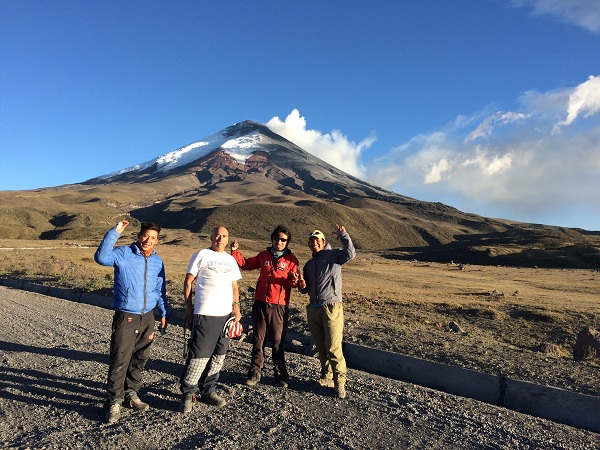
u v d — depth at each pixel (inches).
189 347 186.7
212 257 192.5
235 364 267.3
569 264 3058.6
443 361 293.6
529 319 570.6
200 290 189.3
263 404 197.2
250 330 385.1
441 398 217.3
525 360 304.8
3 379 224.5
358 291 880.9
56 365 252.8
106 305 547.5
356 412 192.9
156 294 188.5
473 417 192.5
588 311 654.5
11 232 5570.9
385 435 169.3
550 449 162.2
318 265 221.5
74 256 1759.4
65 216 7007.9
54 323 392.2
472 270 2253.9
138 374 187.2
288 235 223.1
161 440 156.9
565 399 208.8
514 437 172.2
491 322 526.9
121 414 180.2
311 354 320.8
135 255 181.6
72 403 192.7
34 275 879.1
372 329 397.4
